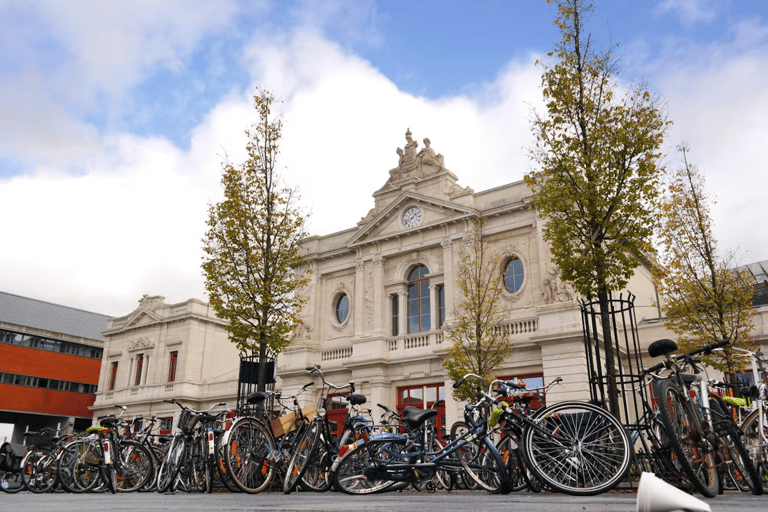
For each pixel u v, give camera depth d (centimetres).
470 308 2350
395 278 2947
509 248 2622
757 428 677
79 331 5388
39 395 4841
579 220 1334
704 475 554
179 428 1053
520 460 761
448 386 2534
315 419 873
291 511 328
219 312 1697
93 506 406
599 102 1364
